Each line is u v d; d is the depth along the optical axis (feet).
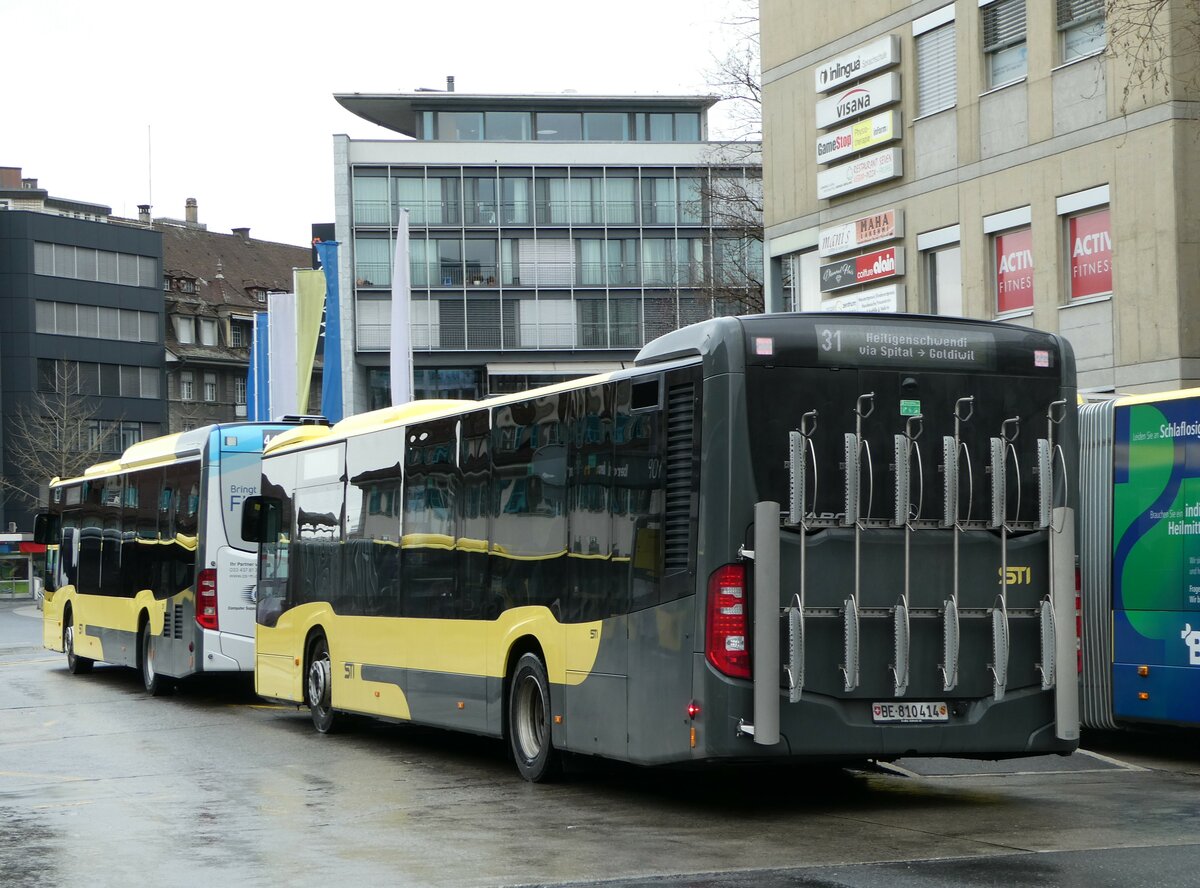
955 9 94.99
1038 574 36.14
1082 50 86.63
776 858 29.35
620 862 29.27
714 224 183.42
